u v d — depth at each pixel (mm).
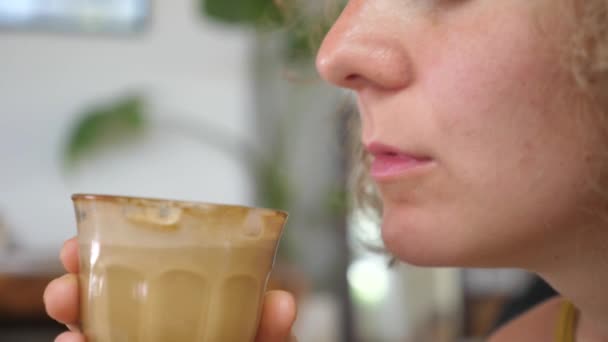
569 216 367
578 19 345
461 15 362
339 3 598
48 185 1962
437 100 362
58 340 375
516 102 354
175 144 2035
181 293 365
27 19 1959
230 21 1772
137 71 2023
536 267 398
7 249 1781
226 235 371
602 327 435
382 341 1727
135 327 365
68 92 1986
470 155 359
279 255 1942
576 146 354
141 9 2020
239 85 2074
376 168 383
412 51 367
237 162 2061
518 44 353
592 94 345
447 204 366
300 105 2078
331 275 1889
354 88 386
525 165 357
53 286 383
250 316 382
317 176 2049
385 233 382
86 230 376
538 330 520
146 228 365
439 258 375
